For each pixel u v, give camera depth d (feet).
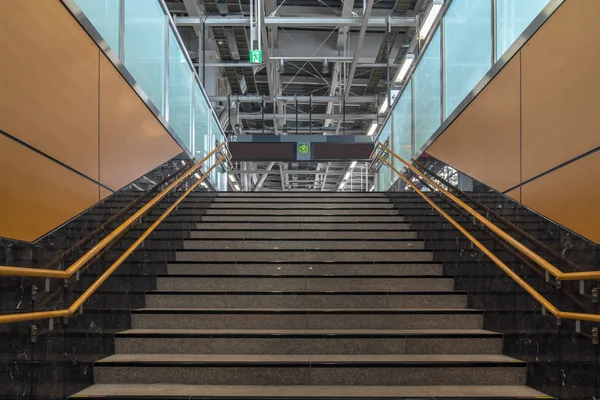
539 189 10.53
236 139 42.50
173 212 17.99
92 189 11.03
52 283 8.84
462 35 16.93
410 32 36.83
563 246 9.45
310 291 14.55
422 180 20.48
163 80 18.97
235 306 14.30
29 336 8.07
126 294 12.77
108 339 11.50
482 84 14.10
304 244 19.31
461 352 11.95
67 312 8.71
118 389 10.17
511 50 12.01
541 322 10.12
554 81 9.94
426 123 22.65
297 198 27.55
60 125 9.44
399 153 29.86
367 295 14.39
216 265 16.57
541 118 10.48
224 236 20.45
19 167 7.91
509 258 11.78
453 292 14.47
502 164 12.59
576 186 9.06
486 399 9.52
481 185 14.07
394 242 19.52
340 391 10.19
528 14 11.46
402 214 23.93
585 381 8.54
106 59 12.01
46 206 8.81
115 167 12.57
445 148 18.19
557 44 9.85
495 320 12.40
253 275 15.46
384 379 10.80
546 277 9.69
